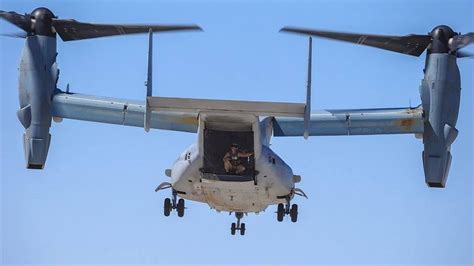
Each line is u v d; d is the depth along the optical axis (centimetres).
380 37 13850
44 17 14388
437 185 14150
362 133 14175
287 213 14475
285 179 13462
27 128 14288
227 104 12062
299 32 13275
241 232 15300
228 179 12975
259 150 12725
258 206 14012
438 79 14150
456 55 14238
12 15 14350
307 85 12250
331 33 13475
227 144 12706
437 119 14100
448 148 14125
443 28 14175
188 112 12319
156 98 12119
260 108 12094
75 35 14475
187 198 14038
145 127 12219
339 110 14225
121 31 14138
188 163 13125
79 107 14250
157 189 14538
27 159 14275
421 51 14288
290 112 12162
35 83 14312
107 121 14200
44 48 14375
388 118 14125
